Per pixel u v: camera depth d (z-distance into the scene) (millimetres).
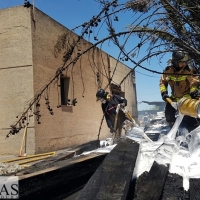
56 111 9102
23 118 3596
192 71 4016
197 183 2238
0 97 8328
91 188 2062
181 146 3064
